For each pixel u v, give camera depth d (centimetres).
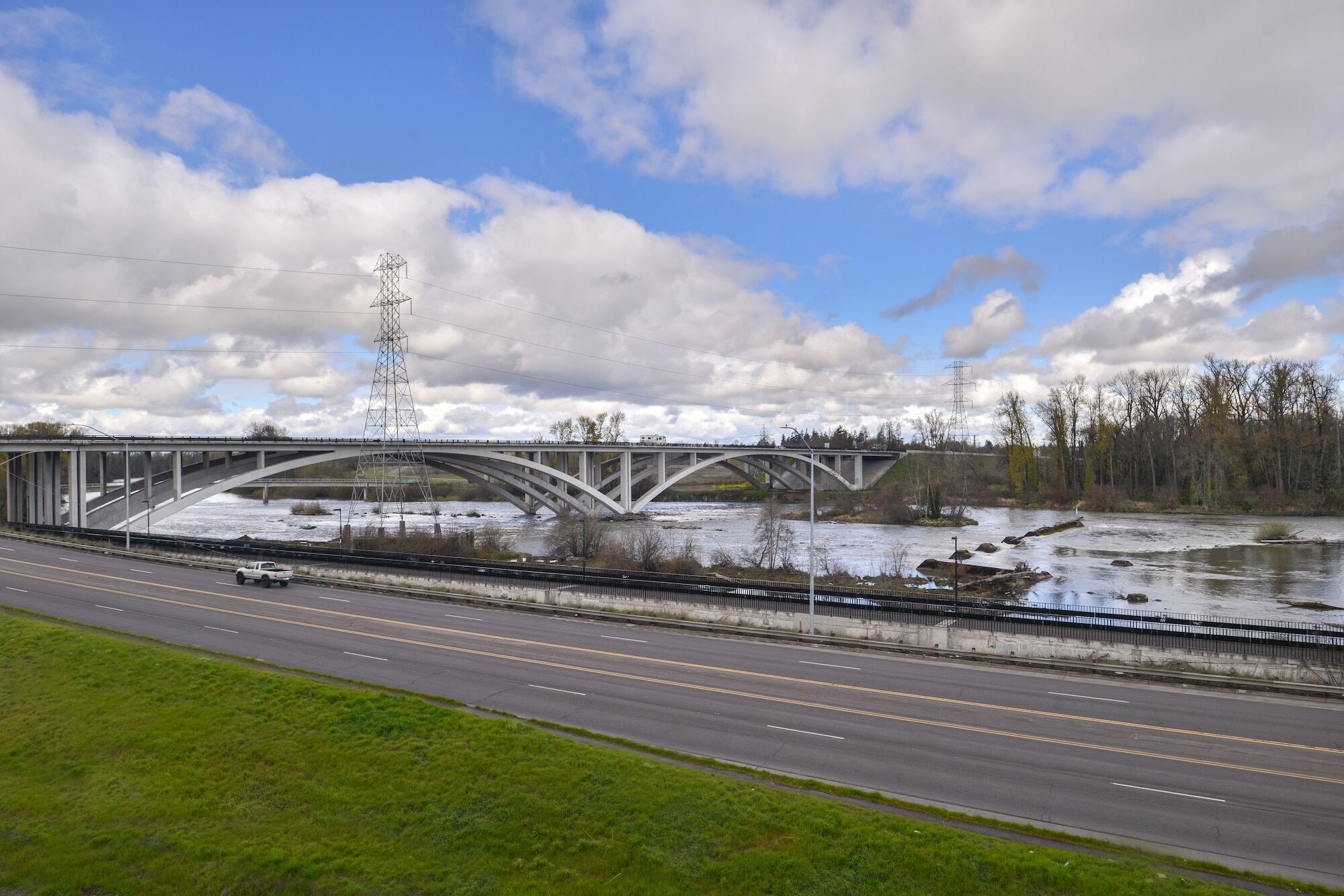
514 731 1900
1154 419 12625
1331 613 4438
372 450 8119
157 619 3250
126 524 5588
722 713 2152
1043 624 3194
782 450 12212
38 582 4088
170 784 1748
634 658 2769
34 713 2145
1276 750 1883
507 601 3847
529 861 1420
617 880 1348
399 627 3238
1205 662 2581
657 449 10950
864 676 2561
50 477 6831
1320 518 9444
